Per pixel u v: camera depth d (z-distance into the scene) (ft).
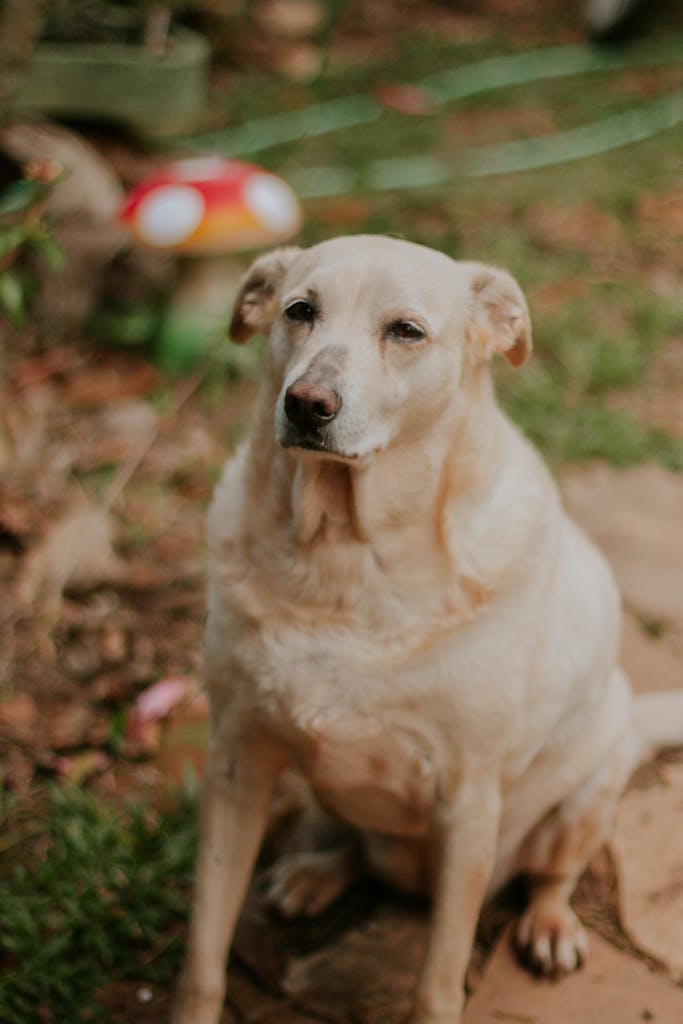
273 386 8.40
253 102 29.50
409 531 8.14
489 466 8.46
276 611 8.34
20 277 18.17
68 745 12.03
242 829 8.92
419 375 8.00
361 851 10.34
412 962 9.69
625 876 10.39
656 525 15.12
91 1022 9.25
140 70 20.79
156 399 17.48
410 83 31.53
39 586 13.92
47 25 21.27
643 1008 9.25
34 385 17.62
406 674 8.20
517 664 8.33
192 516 15.49
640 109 30.04
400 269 8.05
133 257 18.78
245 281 9.07
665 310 19.99
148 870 10.32
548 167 26.68
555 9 37.65
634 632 13.32
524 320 8.58
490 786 8.54
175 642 13.43
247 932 9.97
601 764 9.66
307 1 35.37
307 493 7.99
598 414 17.16
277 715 8.39
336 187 25.16
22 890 10.21
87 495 15.51
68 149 18.63
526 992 9.43
